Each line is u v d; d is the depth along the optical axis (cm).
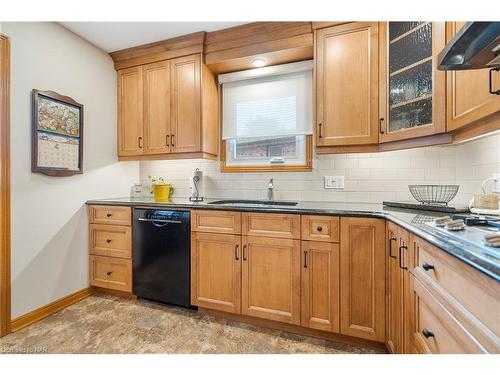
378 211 159
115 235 228
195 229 198
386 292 152
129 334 176
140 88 253
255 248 182
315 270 168
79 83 228
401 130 165
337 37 188
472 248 74
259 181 248
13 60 180
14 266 181
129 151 259
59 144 210
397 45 170
